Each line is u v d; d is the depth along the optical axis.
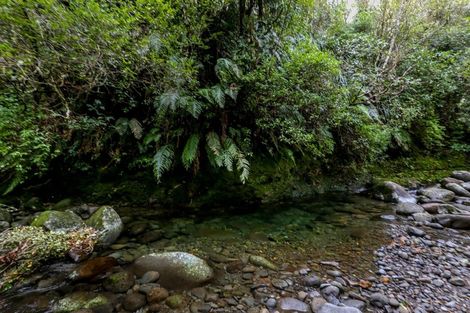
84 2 2.54
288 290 2.05
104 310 1.76
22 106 3.12
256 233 3.11
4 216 2.88
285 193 4.34
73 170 3.64
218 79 3.84
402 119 5.67
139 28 2.91
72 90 3.29
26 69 2.69
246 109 3.86
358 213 3.84
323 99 4.05
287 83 3.73
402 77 5.38
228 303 1.88
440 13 7.12
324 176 4.82
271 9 4.03
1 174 3.19
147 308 1.79
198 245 2.75
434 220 3.52
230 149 3.47
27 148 3.08
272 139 4.05
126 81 3.36
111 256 2.42
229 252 2.63
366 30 7.13
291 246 2.82
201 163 3.94
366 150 4.91
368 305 1.91
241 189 4.04
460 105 6.21
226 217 3.56
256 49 3.91
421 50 6.07
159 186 3.79
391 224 3.46
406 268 2.43
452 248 2.83
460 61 6.31
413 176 5.43
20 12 2.29
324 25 6.24
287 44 4.26
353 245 2.87
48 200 3.43
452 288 2.15
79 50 2.74
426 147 6.34
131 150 3.78
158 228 3.10
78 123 3.33
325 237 3.06
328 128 4.58
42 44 2.60
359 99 4.92
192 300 1.89
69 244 2.33
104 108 3.55
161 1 2.86
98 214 2.85
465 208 3.87
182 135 3.73
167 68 3.11
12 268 2.02
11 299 1.84
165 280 2.06
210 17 3.58
